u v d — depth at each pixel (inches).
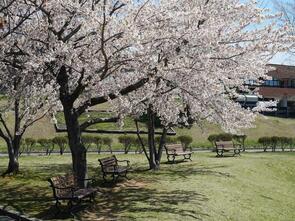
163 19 446.9
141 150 1103.6
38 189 565.6
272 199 638.5
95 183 605.3
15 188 569.9
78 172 517.0
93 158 950.4
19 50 496.7
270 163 924.6
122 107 503.2
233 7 500.1
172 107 632.4
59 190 440.5
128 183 617.3
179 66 466.6
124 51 467.8
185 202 514.9
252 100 1357.0
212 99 513.3
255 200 603.8
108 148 1181.7
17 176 653.3
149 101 553.0
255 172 822.5
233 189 642.2
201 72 481.1
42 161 864.9
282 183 793.6
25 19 471.2
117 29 426.6
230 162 898.7
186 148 1151.6
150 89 514.6
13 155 685.3
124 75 504.4
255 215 522.0
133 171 744.3
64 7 447.2
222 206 525.0
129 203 492.7
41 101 595.8
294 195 704.4
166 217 441.1
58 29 493.4
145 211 458.6
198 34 442.6
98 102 516.7
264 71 623.8
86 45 478.0
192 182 652.1
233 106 618.8
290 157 1042.1
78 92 496.7
